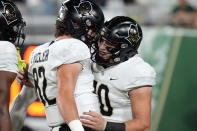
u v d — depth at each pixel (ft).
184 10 67.56
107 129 30.78
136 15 65.36
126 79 31.94
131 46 32.55
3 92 29.71
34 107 57.77
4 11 31.63
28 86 35.50
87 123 30.25
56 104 31.37
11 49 30.91
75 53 30.19
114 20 32.60
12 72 30.48
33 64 32.86
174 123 60.18
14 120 35.58
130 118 32.94
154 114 60.34
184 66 60.80
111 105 32.83
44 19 60.85
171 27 66.28
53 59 30.50
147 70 32.19
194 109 60.23
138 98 31.76
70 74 29.84
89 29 32.48
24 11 64.59
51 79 30.91
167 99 60.49
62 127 31.32
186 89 60.49
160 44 61.31
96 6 32.96
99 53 32.30
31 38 59.72
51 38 60.23
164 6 68.39
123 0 69.41
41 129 57.77
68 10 31.99
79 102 30.96
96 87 33.09
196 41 60.85
